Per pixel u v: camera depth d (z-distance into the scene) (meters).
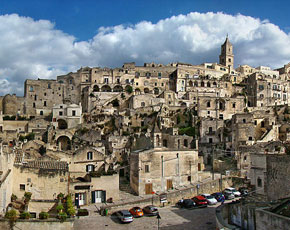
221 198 55.31
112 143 88.69
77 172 59.19
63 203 45.53
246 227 32.53
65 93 150.25
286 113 123.75
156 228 41.34
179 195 56.56
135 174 60.44
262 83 153.25
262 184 48.59
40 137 100.50
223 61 195.88
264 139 92.88
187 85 153.88
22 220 35.25
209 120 105.38
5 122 112.69
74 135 102.31
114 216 45.88
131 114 116.69
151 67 167.62
